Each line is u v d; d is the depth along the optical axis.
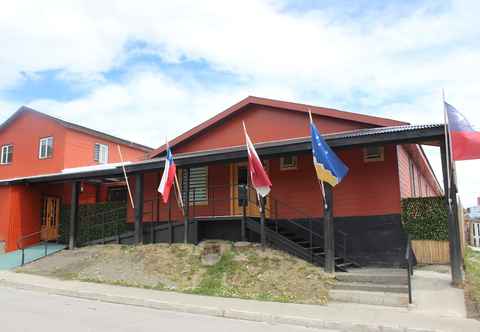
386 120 13.81
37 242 21.31
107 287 12.43
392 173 13.91
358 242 14.04
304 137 15.45
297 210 15.23
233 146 17.00
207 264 13.29
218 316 9.59
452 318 8.63
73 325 8.08
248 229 14.40
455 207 11.00
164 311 10.02
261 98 16.31
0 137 27.09
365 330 8.23
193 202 16.88
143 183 17.97
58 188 22.95
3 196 20.78
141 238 16.08
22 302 10.64
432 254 14.19
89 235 20.50
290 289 11.15
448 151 11.02
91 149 26.11
